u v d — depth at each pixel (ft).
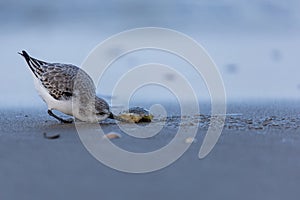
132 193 18.37
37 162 22.79
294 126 32.09
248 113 37.04
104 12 65.36
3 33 59.98
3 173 20.90
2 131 31.14
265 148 25.70
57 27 62.18
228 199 17.85
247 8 66.18
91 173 20.89
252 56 53.98
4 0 63.87
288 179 20.04
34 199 17.79
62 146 26.45
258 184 19.40
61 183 19.51
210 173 20.93
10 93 44.88
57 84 33.32
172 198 17.88
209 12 66.13
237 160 23.13
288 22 63.67
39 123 34.24
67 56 53.42
